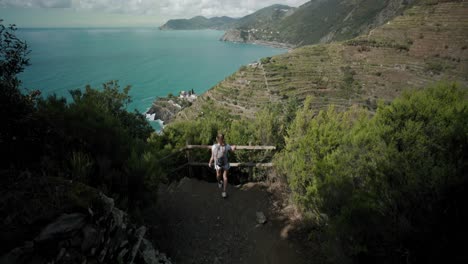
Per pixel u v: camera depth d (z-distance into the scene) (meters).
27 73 197.25
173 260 4.14
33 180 2.70
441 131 4.22
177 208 5.55
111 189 3.96
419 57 105.25
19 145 3.09
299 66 121.31
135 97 150.38
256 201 5.88
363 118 6.04
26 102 3.36
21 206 2.32
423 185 2.92
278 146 7.16
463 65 91.88
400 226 2.80
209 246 4.54
